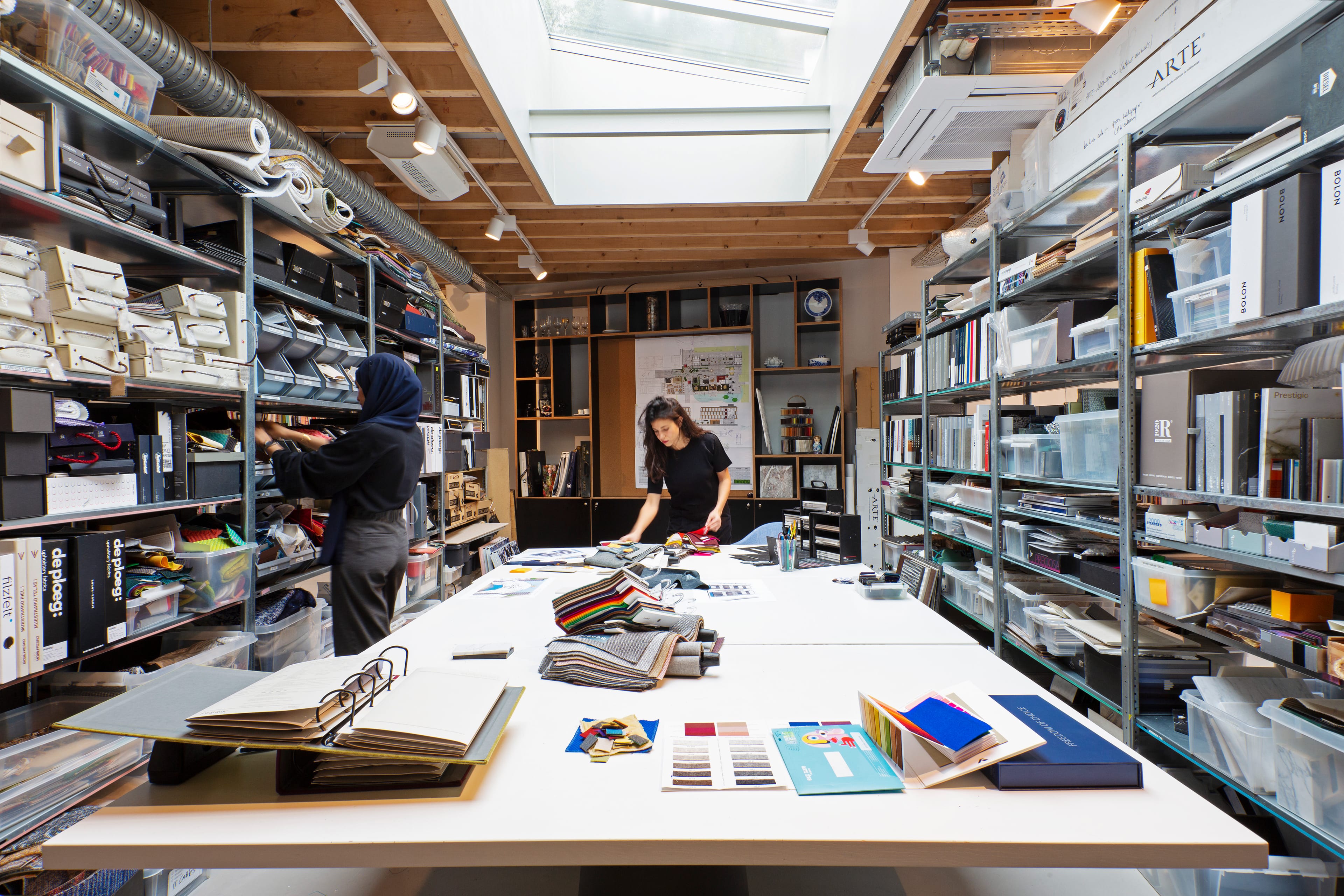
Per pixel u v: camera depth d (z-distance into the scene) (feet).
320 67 9.25
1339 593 5.34
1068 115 8.10
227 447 7.62
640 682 4.17
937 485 12.69
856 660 4.71
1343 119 4.47
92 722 2.99
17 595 4.74
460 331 15.51
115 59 5.74
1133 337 6.80
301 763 3.18
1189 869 4.49
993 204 10.07
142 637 5.97
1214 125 6.38
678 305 19.74
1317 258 4.72
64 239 6.02
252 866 2.62
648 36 11.59
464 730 3.07
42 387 5.85
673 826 2.70
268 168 7.48
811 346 19.26
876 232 15.78
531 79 11.24
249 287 7.65
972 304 11.13
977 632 12.59
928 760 3.22
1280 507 5.10
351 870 5.13
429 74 9.16
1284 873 4.29
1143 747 6.82
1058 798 2.89
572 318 21.04
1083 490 9.04
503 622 5.79
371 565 7.93
